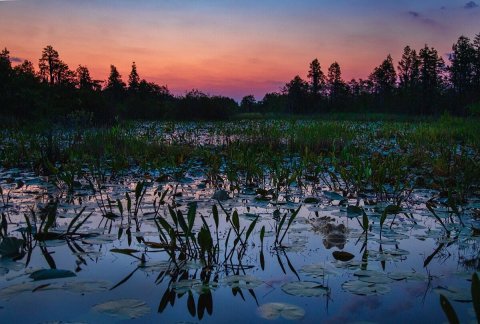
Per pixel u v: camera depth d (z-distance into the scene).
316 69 83.62
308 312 1.71
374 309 1.73
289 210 3.91
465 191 4.69
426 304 1.78
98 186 5.09
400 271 2.15
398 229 3.17
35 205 4.04
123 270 2.22
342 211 3.85
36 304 1.76
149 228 3.16
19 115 17.69
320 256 2.48
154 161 7.22
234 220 2.62
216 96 31.41
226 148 9.73
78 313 1.66
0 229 2.86
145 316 1.67
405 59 75.06
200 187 5.24
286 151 9.36
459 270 2.22
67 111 16.67
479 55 61.31
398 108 66.69
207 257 2.47
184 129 18.14
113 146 8.61
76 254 2.49
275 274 2.17
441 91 65.75
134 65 77.00
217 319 1.65
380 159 6.94
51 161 7.51
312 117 48.28
